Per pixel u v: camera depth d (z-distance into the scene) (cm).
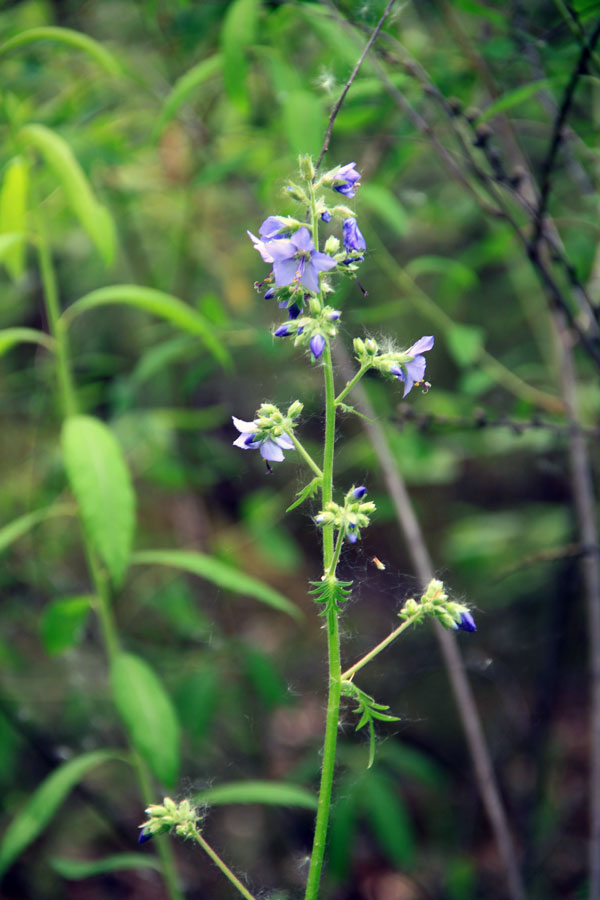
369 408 83
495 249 87
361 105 80
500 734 118
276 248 55
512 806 115
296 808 109
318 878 57
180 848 108
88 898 105
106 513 67
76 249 118
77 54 94
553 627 106
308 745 119
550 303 79
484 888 103
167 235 116
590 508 81
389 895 109
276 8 74
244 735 114
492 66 82
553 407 88
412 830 115
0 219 74
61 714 113
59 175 71
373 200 78
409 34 85
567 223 88
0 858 69
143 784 73
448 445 108
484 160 92
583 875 104
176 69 106
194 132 96
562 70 75
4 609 114
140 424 99
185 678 101
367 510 57
